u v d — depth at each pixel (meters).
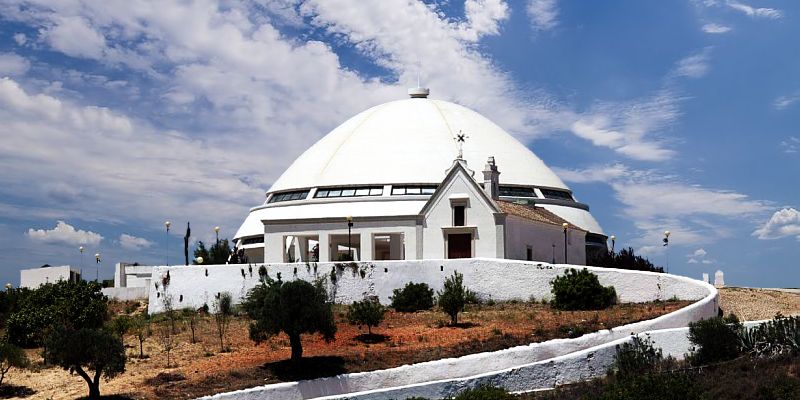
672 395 43.38
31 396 53.47
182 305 77.12
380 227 86.19
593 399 45.78
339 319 68.06
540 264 72.06
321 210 97.75
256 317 57.59
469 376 53.66
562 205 103.56
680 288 67.50
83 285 74.44
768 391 46.41
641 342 54.25
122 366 52.88
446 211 81.19
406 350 58.28
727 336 54.22
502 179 102.19
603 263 85.94
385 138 104.62
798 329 54.19
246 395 50.94
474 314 68.19
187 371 56.28
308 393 52.09
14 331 67.75
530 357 54.59
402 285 74.00
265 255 90.19
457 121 109.06
